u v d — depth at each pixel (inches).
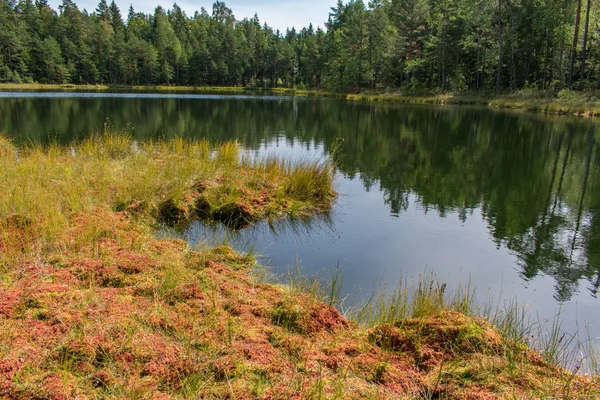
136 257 182.7
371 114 1090.7
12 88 2033.7
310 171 349.7
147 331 123.9
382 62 1940.2
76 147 464.8
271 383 107.3
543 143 632.4
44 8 3186.5
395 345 132.0
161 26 3053.6
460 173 452.8
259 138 669.9
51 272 160.2
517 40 1418.6
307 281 198.5
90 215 237.8
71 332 117.8
